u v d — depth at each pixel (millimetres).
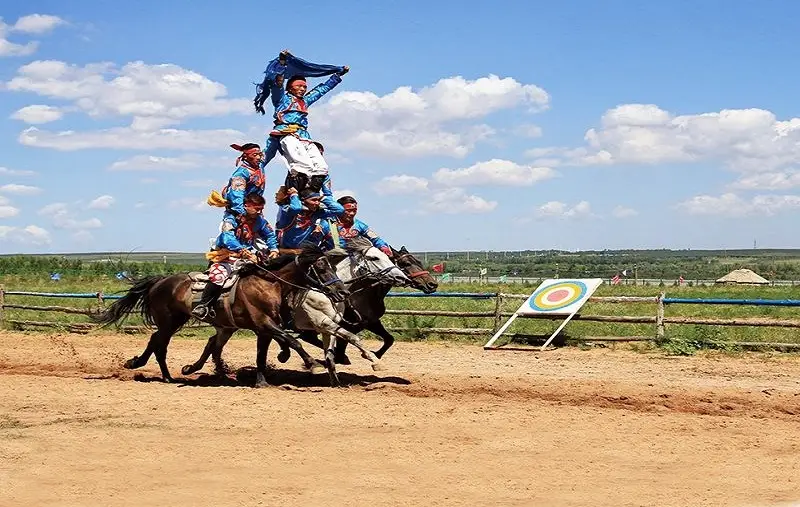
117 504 7980
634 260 160375
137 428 10648
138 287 14430
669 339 18359
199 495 8219
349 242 14062
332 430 10570
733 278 66625
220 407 11828
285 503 8016
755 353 17625
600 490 8375
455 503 8016
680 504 7980
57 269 59562
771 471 8953
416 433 10438
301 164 14539
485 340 19875
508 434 10375
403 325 21766
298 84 14914
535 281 57656
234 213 13523
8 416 11266
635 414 11500
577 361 16844
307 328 13578
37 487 8438
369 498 8141
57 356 18031
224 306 13508
